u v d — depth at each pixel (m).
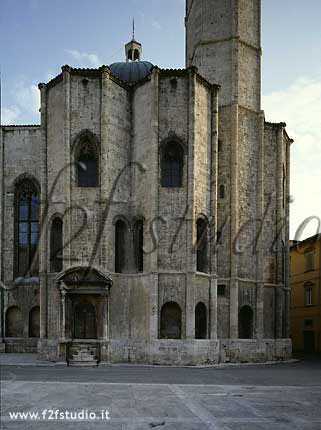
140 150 41.94
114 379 27.86
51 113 42.44
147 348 37.94
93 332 39.09
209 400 21.39
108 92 41.12
